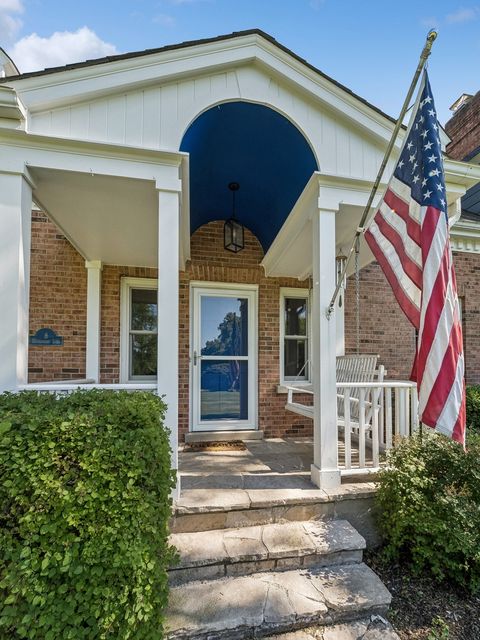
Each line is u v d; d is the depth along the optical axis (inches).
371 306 234.7
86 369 191.6
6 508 73.8
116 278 204.4
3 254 106.9
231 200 191.9
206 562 96.2
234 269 213.6
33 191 126.2
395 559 114.3
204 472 140.5
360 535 109.9
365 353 230.7
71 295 195.5
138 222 153.1
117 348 201.3
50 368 190.4
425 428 137.7
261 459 160.1
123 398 96.9
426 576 108.0
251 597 89.9
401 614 94.1
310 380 223.5
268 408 212.4
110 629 71.9
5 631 70.5
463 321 252.5
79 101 113.5
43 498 74.1
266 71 128.1
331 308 129.0
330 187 132.6
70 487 76.0
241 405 212.7
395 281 101.6
